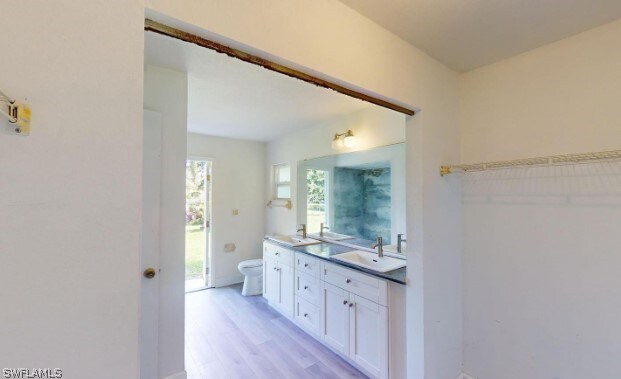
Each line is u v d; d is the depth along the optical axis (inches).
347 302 86.0
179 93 75.9
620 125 53.7
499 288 69.7
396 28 55.9
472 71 75.7
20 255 23.4
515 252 67.1
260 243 175.8
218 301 139.6
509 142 68.7
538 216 63.6
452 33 58.1
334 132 125.1
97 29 26.5
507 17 52.8
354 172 114.7
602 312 55.0
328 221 127.9
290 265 115.7
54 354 24.5
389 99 57.6
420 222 64.5
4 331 22.9
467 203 76.0
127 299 27.5
